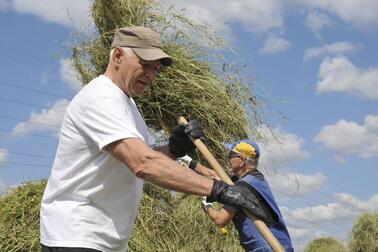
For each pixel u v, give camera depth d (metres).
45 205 2.46
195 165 3.84
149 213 5.65
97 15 6.04
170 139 2.71
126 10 5.97
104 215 2.39
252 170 4.35
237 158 4.36
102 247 2.38
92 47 6.06
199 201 5.93
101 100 2.32
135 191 2.47
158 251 5.55
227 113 5.94
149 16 6.04
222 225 4.32
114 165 2.35
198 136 2.67
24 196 5.51
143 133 2.60
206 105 5.84
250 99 6.16
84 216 2.36
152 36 2.40
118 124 2.28
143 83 2.44
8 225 5.31
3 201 5.51
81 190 2.38
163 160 2.23
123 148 2.25
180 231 5.78
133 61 2.39
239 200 2.30
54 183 2.44
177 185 2.23
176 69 5.81
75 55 6.11
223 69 6.13
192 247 5.77
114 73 2.44
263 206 4.05
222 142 5.98
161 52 2.39
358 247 18.19
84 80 6.16
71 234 2.34
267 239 2.37
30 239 5.23
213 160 2.62
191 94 5.83
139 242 5.45
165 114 5.91
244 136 6.10
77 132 2.37
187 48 6.00
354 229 18.34
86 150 2.36
